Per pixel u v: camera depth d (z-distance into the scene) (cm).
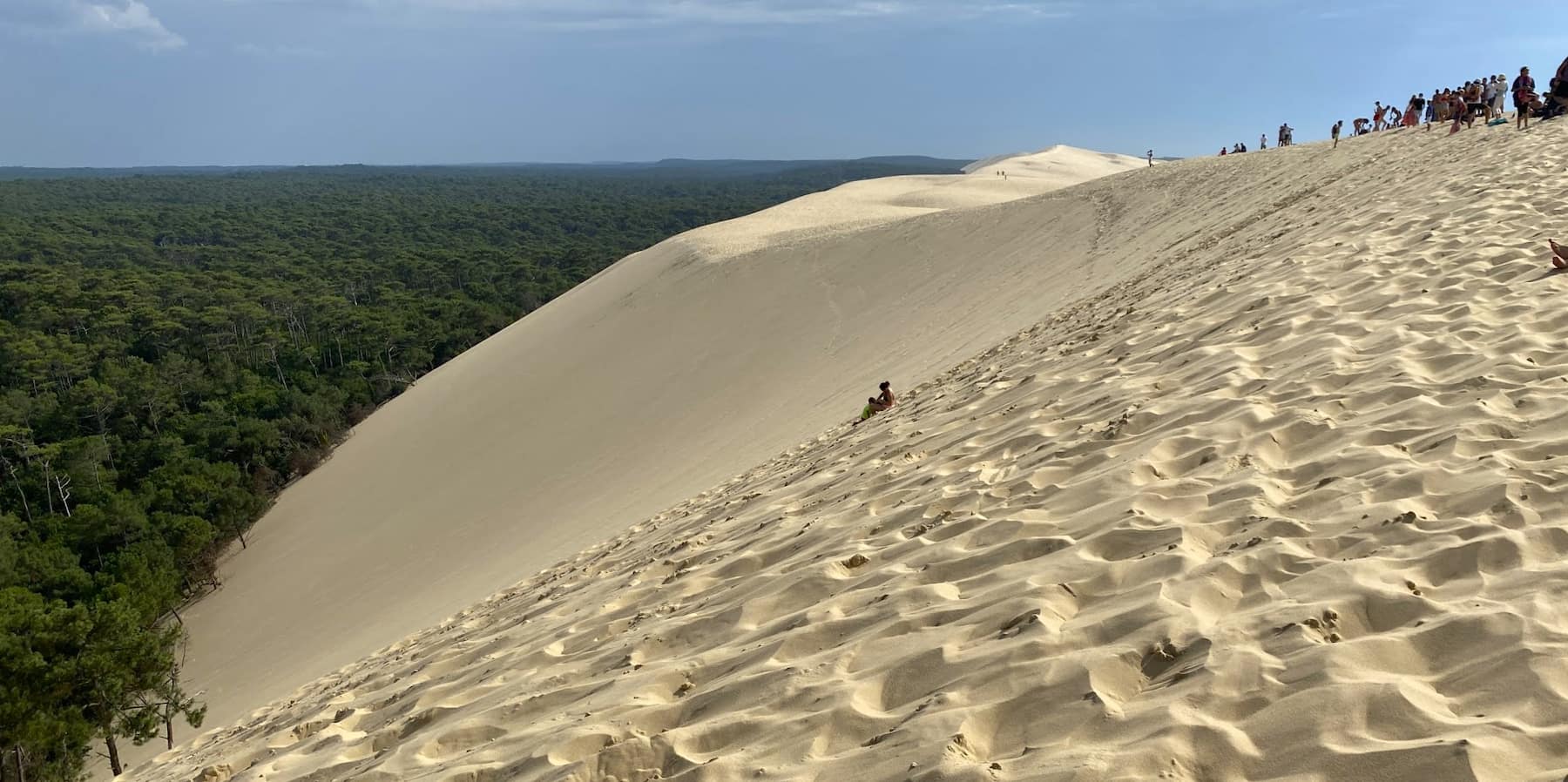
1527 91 1719
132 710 2144
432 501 3100
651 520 1209
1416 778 226
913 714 322
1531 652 255
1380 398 495
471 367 4366
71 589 3134
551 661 550
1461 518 348
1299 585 329
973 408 834
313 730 628
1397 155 1922
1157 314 946
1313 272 871
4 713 1836
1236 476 443
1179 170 3288
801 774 314
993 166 12681
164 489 3784
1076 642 329
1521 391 458
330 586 2811
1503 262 728
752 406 2492
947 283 2994
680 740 361
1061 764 266
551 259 10694
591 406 3247
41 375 5738
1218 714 270
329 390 4994
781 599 483
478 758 419
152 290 8025
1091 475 502
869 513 589
